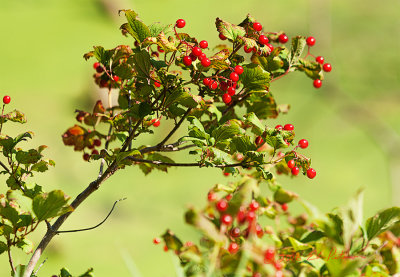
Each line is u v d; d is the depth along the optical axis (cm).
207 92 347
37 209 336
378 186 1393
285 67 354
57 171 1309
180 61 343
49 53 1944
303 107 1748
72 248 998
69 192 1229
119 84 351
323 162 1495
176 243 344
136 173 1354
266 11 2270
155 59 346
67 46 2020
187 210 329
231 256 330
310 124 1688
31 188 347
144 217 1164
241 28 345
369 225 344
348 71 1956
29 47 1928
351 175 1430
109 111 356
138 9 2344
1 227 342
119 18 2314
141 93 346
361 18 2216
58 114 1538
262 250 329
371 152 1545
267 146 352
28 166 348
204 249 334
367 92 1827
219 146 345
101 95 1611
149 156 355
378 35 2119
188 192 1272
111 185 1290
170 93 345
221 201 332
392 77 1873
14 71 1766
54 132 1450
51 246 982
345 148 1577
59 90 1661
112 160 348
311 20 2105
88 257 984
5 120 347
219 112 352
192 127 343
